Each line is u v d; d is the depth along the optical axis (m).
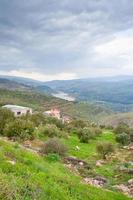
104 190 18.50
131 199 18.41
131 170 27.58
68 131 59.41
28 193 10.88
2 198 9.42
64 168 21.88
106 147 36.16
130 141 54.03
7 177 11.44
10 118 43.28
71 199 12.64
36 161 17.61
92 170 26.28
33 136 39.75
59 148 28.47
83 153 37.28
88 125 76.88
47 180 13.67
